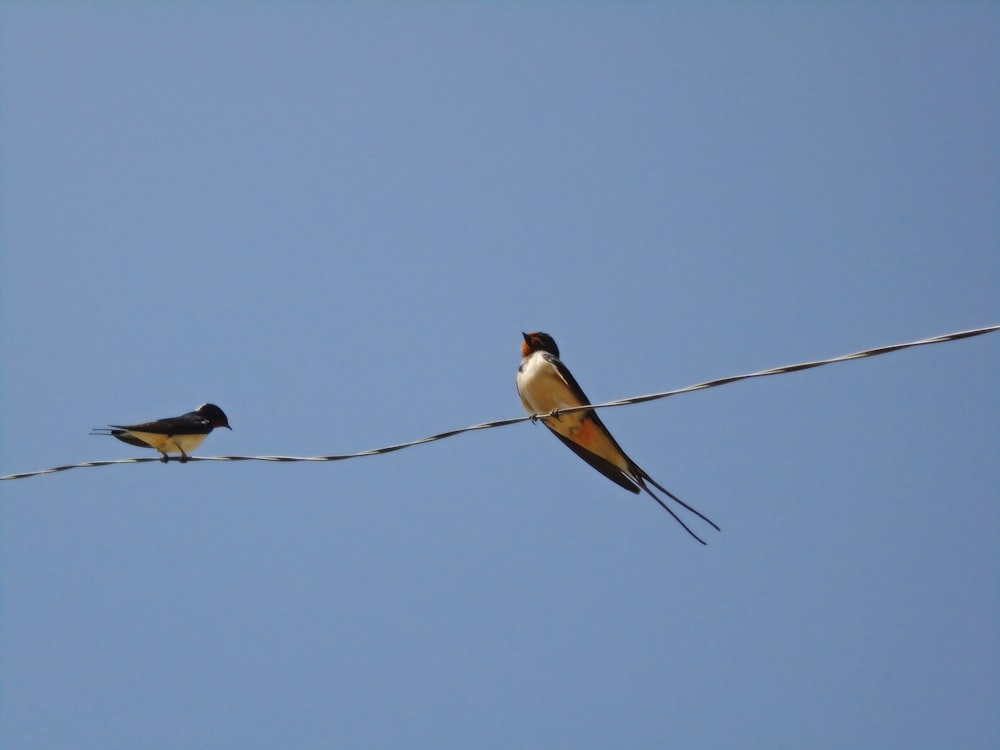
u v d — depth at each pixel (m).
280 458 12.97
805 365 10.82
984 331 10.02
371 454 12.74
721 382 11.39
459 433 12.50
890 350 10.41
